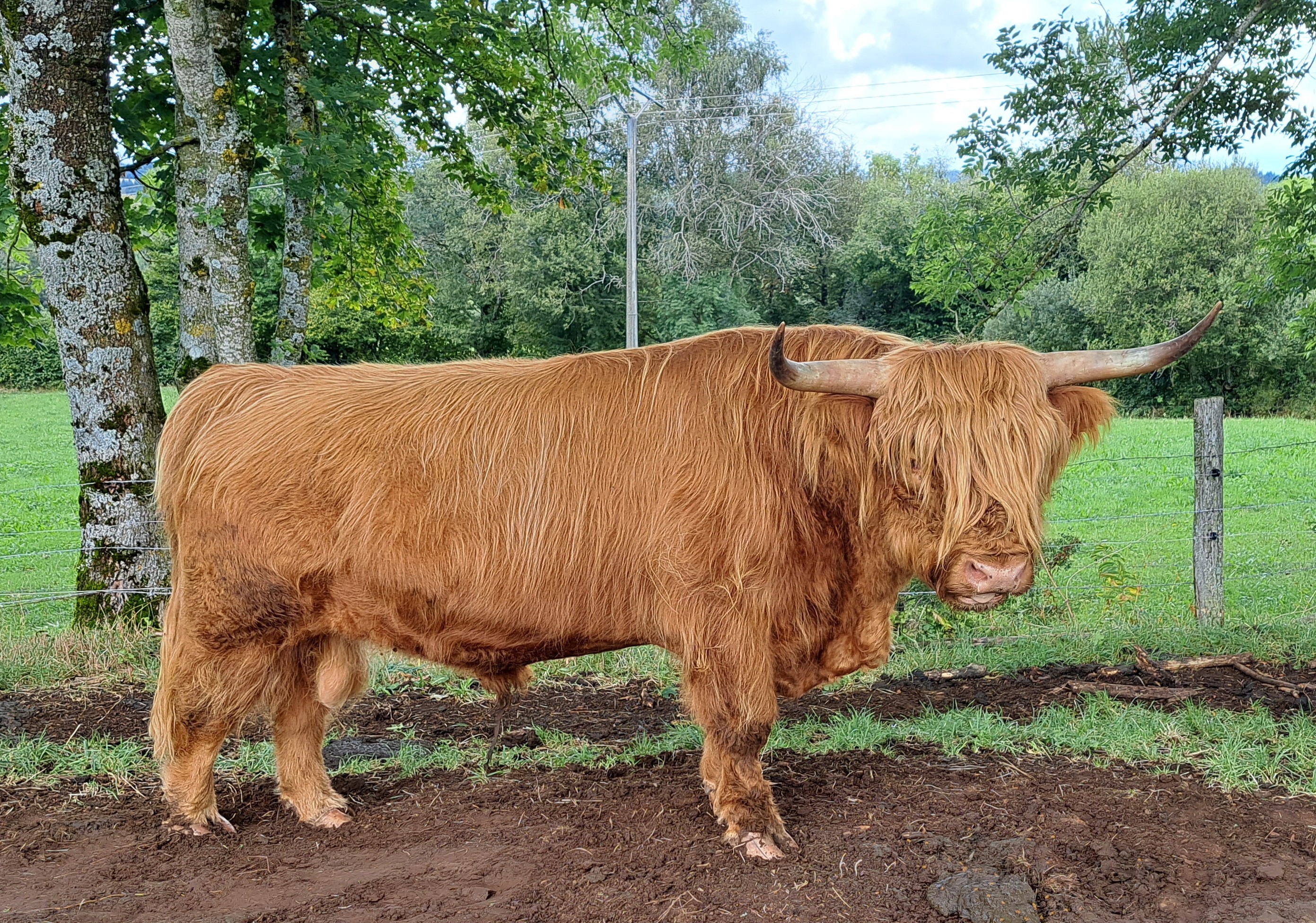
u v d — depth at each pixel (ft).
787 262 128.77
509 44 34.14
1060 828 12.16
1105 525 44.24
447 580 12.16
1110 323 118.11
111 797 14.46
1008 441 10.32
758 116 130.00
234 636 12.49
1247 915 10.14
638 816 13.03
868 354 12.03
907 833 12.09
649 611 12.08
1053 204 39.32
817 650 12.21
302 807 13.35
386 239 38.24
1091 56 32.73
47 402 124.98
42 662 20.65
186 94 22.24
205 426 13.01
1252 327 107.76
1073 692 18.28
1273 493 52.47
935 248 36.47
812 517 11.65
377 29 32.22
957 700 18.39
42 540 47.37
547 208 123.95
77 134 21.62
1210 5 30.45
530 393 12.53
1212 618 23.35
